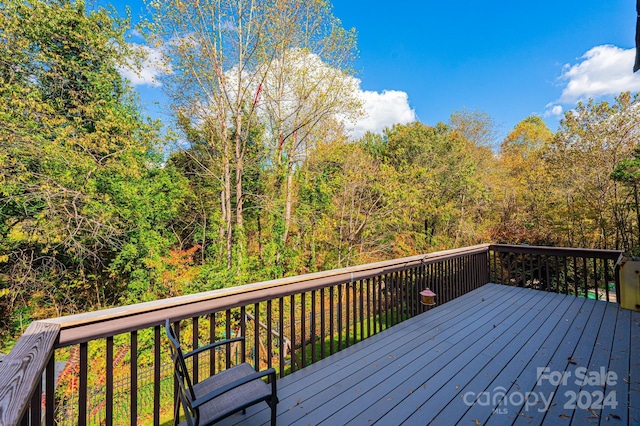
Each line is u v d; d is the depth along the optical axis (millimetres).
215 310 1968
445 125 19188
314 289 2605
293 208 13086
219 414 1406
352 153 12414
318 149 12258
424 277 4004
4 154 6680
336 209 12461
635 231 10117
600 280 9477
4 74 7359
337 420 1808
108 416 1561
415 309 3883
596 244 10750
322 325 2678
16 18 7203
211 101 10852
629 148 10531
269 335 2318
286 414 1867
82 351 1476
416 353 2703
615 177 9766
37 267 8609
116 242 9602
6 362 1102
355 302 3006
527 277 9945
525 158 17891
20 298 8492
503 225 13828
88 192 8367
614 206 10305
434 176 15328
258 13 10164
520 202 14711
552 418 1809
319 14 10688
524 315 3656
